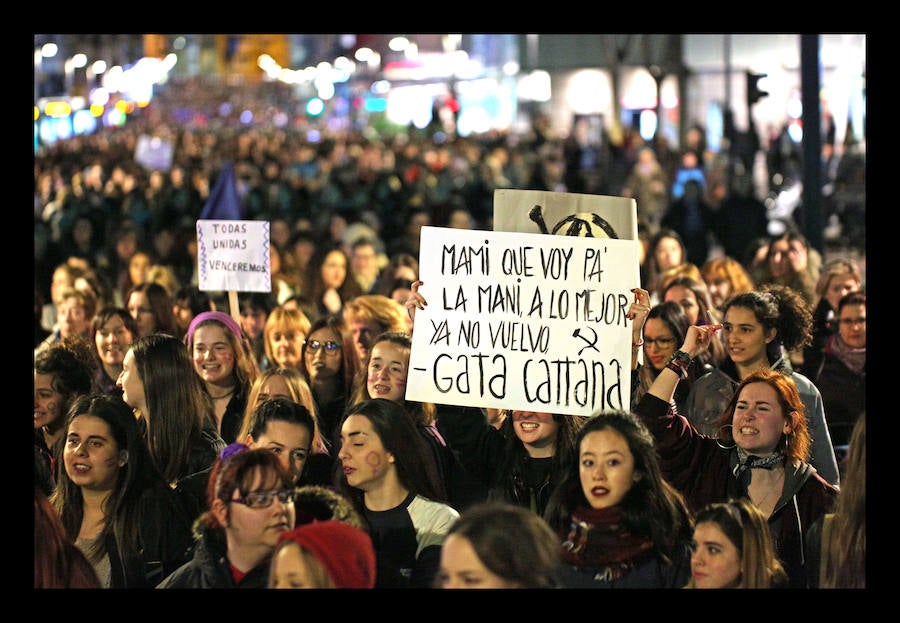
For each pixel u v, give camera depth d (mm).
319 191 30797
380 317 7977
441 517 5336
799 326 6941
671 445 5691
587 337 5828
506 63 54031
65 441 5582
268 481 4883
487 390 5875
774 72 33969
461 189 29422
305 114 92375
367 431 5348
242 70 97375
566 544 5039
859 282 9047
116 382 7516
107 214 24609
